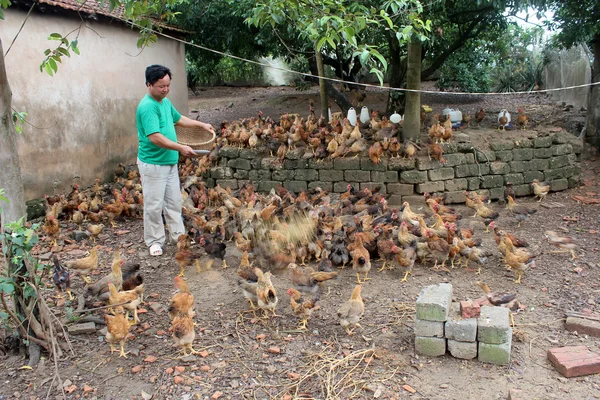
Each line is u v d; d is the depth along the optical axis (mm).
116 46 14141
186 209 10133
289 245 7895
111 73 14000
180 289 6410
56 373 4789
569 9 12344
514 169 11234
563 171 11602
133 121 15133
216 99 26703
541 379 5008
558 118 16500
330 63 18375
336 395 4859
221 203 10977
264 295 6156
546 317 6184
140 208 10867
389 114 15758
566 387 4859
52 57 5961
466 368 5246
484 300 6305
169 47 16828
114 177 13812
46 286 7355
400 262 7426
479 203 9781
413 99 11484
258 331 6098
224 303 6891
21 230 5180
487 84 21594
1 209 5316
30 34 11242
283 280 7574
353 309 5820
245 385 5059
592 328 5730
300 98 24359
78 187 11625
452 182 10883
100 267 8180
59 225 9688
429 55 16625
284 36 15312
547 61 21156
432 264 8055
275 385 5051
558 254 8125
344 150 11062
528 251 7246
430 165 10672
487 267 7816
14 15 10812
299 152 11453
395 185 10852
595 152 14039
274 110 22766
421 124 13680
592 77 13953
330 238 8359
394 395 4848
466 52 20391
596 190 11555
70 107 12508
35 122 11453
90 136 13250
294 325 6223
